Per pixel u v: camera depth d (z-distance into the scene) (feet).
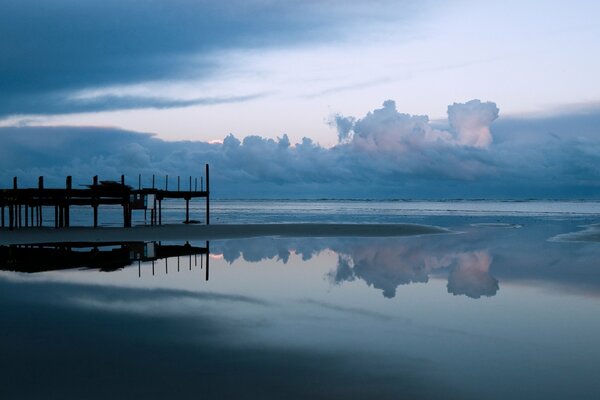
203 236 124.57
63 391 25.57
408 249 97.91
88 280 62.03
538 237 124.26
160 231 134.31
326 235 129.08
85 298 50.44
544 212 308.40
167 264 77.30
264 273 68.33
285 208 428.15
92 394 25.20
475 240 116.78
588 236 126.31
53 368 29.07
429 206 488.85
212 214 284.20
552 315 43.21
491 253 90.68
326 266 75.00
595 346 33.91
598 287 56.75
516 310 45.21
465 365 29.86
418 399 24.84
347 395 25.29
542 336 36.45
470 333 37.27
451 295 52.54
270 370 28.81
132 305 47.06
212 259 83.35
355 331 37.76
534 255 87.45
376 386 26.45
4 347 33.24
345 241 114.62
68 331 37.37
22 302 48.26
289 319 41.55
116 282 60.64
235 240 116.98
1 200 131.75
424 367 29.43
